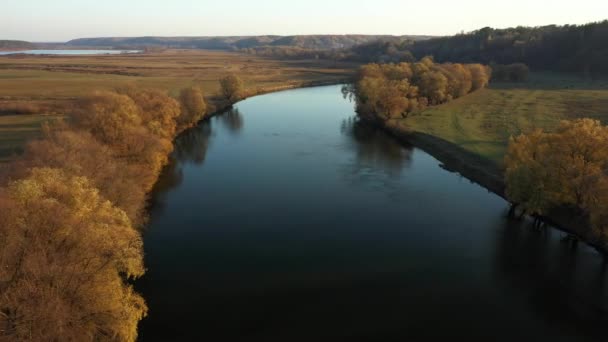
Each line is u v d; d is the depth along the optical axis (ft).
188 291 113.70
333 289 115.85
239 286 116.26
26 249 72.38
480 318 105.60
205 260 128.98
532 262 130.93
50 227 78.79
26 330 64.44
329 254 133.59
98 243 82.38
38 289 68.33
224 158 230.07
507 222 157.17
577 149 142.31
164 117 222.48
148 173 177.88
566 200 141.49
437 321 104.12
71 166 117.39
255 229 149.38
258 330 99.35
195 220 155.43
